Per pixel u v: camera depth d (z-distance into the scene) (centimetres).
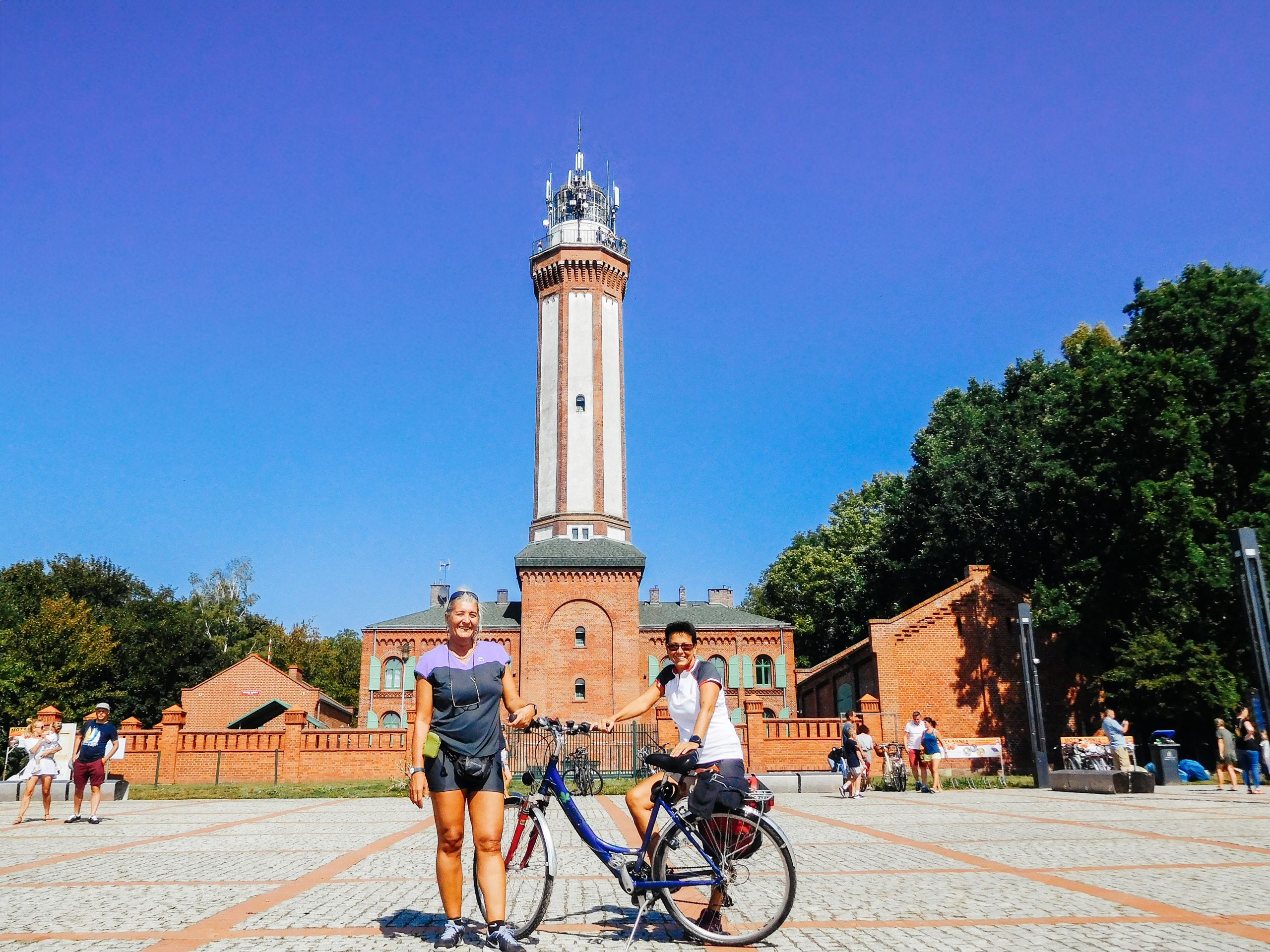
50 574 7056
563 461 5466
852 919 667
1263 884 810
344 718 6531
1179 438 3003
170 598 7956
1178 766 2625
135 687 6312
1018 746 3741
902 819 1534
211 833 1416
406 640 5669
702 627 5981
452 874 604
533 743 3394
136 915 693
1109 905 714
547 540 5366
